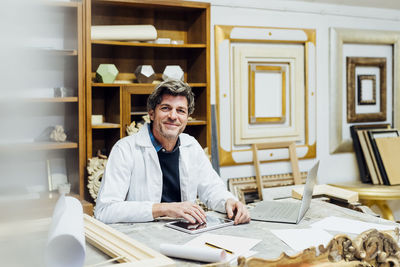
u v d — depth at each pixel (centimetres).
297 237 172
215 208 234
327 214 217
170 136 228
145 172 235
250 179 437
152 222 202
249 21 434
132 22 383
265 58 443
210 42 380
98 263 117
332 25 480
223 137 425
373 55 509
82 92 323
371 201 462
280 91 454
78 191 327
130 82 384
